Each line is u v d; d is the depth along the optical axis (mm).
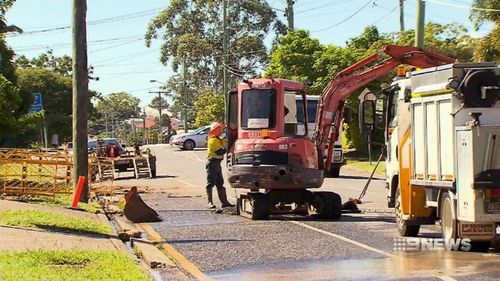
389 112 15609
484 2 31109
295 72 45750
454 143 12047
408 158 14078
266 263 11656
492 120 11914
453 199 12164
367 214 18859
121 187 28938
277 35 75812
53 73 77938
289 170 17750
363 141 45781
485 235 11914
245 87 18391
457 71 12180
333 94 18781
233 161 18281
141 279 9836
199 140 64875
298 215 18844
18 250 11297
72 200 20250
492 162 11484
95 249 12398
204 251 13000
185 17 76375
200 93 78438
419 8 27438
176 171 40094
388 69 18656
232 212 19500
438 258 11773
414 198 13977
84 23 20516
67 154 21766
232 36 75375
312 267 11180
